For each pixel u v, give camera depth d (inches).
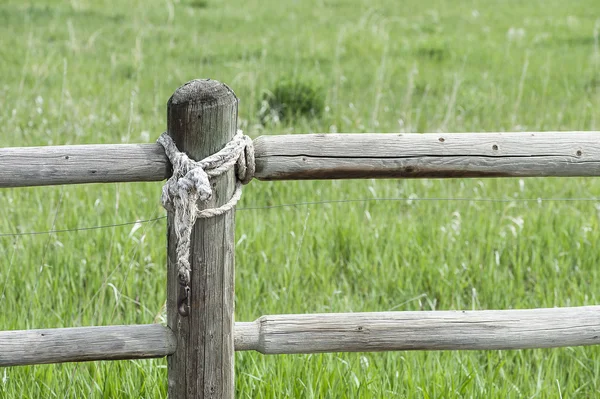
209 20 1087.6
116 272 359.6
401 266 386.6
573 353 314.8
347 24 1072.2
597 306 225.1
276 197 472.4
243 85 708.7
